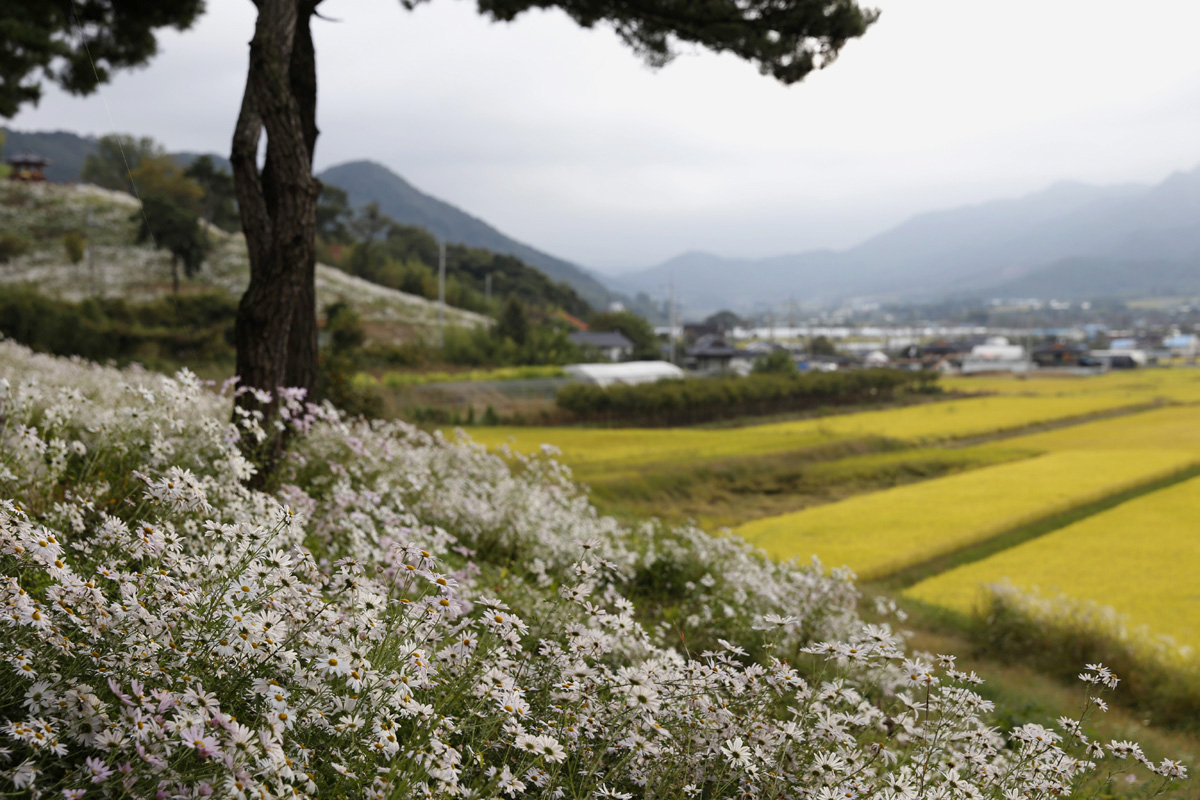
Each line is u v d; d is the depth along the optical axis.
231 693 2.09
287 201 5.97
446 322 72.62
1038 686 9.84
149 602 2.27
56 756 1.86
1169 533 21.05
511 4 8.56
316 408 6.06
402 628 2.53
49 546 2.07
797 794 2.73
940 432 45.38
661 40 9.33
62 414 3.90
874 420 53.50
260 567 2.37
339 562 2.65
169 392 3.94
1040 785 3.07
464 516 6.57
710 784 2.80
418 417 36.59
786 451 33.47
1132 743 3.21
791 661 5.27
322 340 47.91
